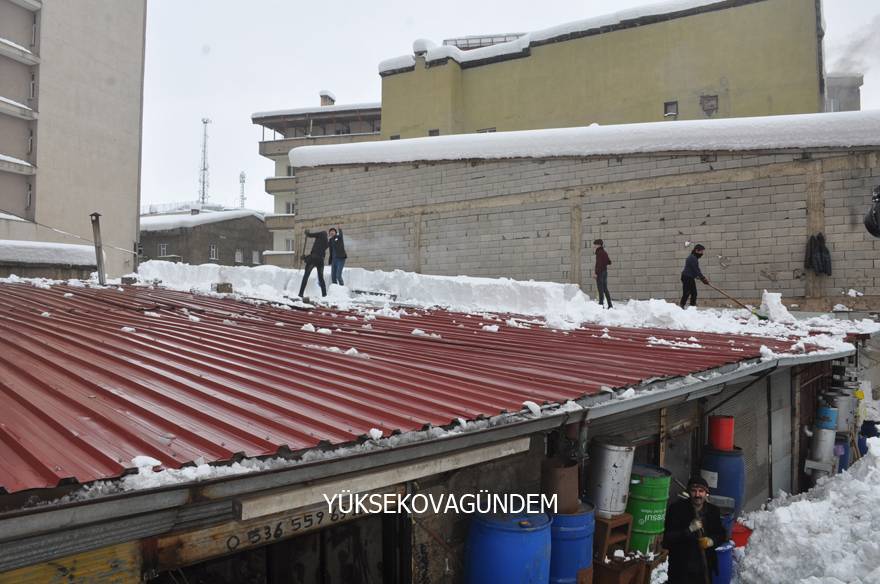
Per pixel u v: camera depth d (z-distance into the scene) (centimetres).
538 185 1898
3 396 333
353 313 1060
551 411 377
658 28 2598
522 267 1916
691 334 962
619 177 1770
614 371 512
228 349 544
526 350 650
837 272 1487
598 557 452
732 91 2462
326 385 405
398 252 2159
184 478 215
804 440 1084
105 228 2827
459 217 2038
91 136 2777
